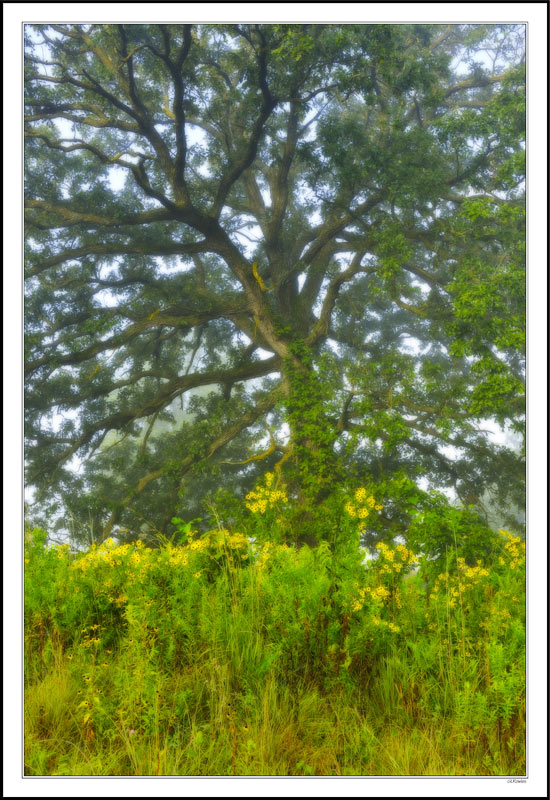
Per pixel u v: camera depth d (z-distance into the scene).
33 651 3.99
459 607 3.96
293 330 17.41
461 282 13.68
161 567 4.21
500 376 13.04
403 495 11.52
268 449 16.75
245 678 3.48
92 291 17.66
